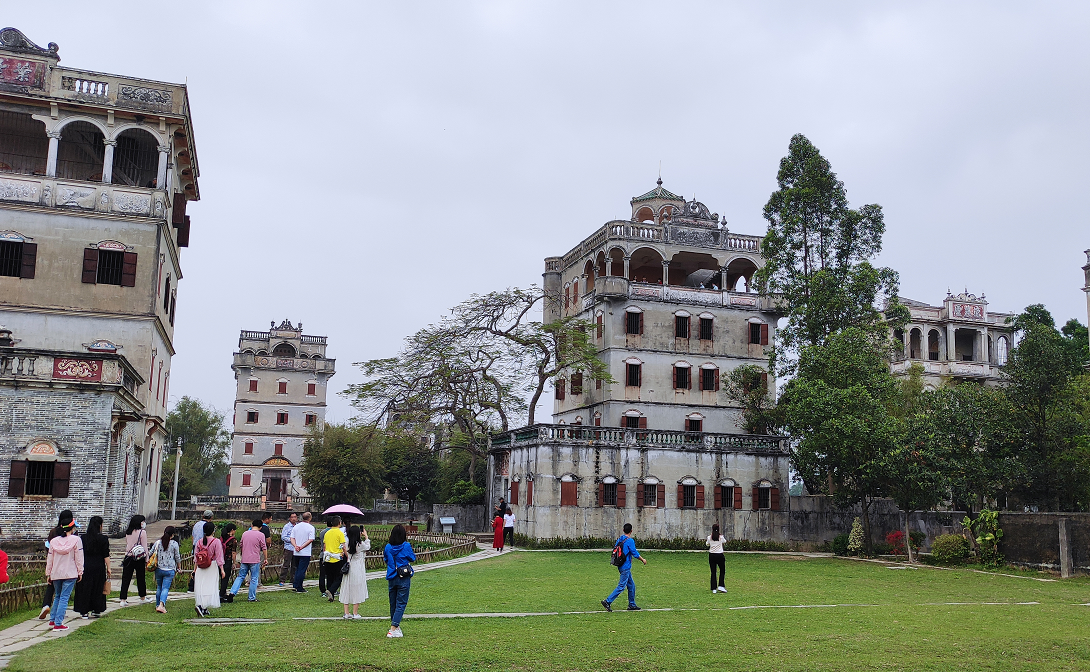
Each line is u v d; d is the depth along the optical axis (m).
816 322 44.41
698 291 51.34
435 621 16.33
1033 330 39.47
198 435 106.19
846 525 44.91
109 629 14.85
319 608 18.20
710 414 50.22
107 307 36.09
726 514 43.56
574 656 12.90
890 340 43.94
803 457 39.66
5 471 26.44
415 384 50.25
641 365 49.53
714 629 15.81
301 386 87.31
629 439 42.72
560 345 49.62
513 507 44.69
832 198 46.16
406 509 75.88
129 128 37.62
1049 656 13.81
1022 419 38.41
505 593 21.67
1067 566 30.20
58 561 14.82
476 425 51.91
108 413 27.69
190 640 13.76
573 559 33.84
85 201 36.28
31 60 36.03
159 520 51.59
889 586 26.30
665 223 52.25
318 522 63.03
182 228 43.56
